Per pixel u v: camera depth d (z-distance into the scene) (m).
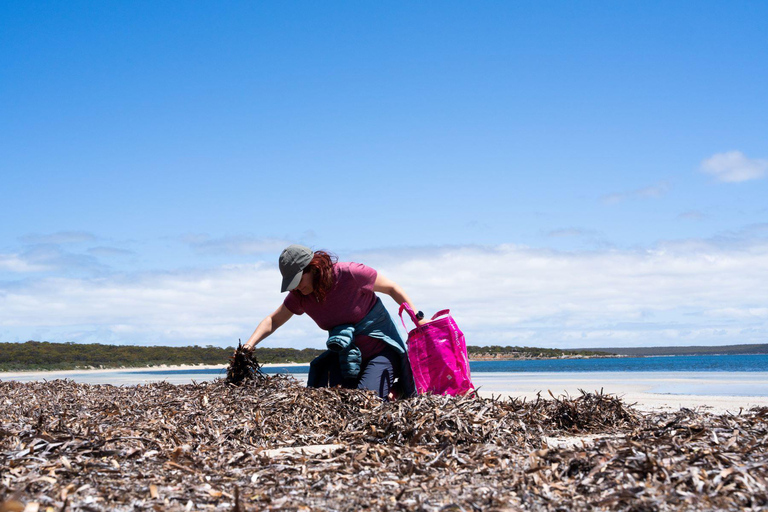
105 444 3.21
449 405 4.14
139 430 3.83
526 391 10.12
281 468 2.90
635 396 8.16
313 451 3.50
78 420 4.11
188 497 2.38
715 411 5.52
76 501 2.25
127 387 6.99
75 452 3.01
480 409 4.17
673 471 2.55
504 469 2.88
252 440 3.97
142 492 2.42
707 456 2.75
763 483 2.42
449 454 3.19
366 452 3.20
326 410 4.58
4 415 4.63
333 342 5.16
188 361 74.25
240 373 5.65
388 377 5.37
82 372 42.75
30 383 7.87
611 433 4.23
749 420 3.94
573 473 2.71
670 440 3.16
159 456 3.13
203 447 3.54
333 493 2.50
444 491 2.48
